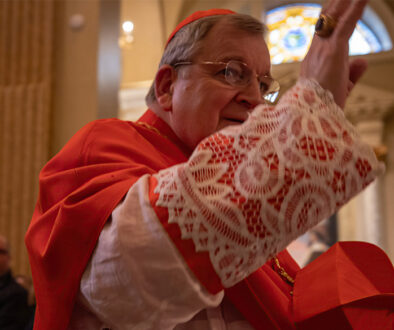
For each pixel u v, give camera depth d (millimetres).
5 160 6297
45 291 699
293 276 981
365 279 757
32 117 6297
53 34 6422
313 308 719
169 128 968
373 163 625
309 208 608
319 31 649
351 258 799
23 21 6504
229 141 661
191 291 625
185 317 647
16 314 3100
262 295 756
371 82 10188
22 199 6242
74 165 809
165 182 658
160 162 831
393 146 9984
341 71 646
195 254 623
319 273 776
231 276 623
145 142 881
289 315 760
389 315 691
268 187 607
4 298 3092
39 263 713
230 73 876
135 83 9766
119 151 817
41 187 796
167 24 9961
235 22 904
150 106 1031
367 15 10922
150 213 638
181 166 664
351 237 9602
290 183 604
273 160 617
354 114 9977
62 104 6312
